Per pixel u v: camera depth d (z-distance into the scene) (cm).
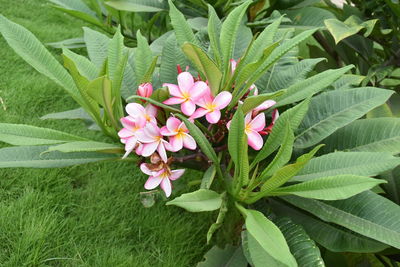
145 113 114
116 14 176
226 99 112
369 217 114
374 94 123
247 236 116
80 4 189
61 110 224
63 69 121
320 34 189
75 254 158
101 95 111
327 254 146
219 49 131
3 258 154
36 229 158
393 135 122
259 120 115
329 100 125
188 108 111
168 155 122
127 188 183
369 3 164
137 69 124
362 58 175
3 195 172
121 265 155
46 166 123
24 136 118
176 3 174
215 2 161
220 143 126
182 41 122
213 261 129
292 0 170
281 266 108
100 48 136
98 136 207
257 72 115
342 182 105
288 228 119
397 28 166
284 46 116
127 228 168
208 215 176
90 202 176
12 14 311
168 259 160
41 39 284
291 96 120
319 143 127
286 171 106
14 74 241
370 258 158
